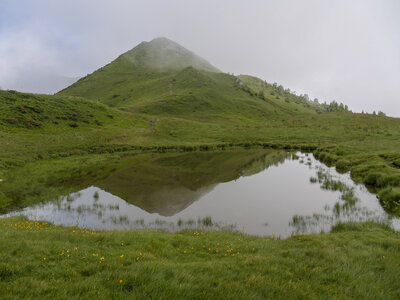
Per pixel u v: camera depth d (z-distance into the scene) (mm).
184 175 36344
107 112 99875
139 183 31328
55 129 68562
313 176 34812
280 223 17516
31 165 40750
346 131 87250
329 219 17906
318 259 8328
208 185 30266
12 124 61969
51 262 7570
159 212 20281
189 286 5246
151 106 155250
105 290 5027
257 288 5547
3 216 18562
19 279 5750
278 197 24688
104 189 28125
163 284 5230
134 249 9984
